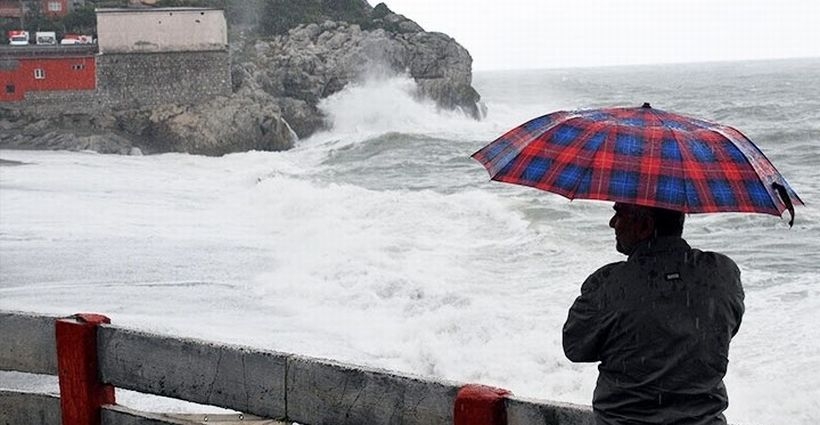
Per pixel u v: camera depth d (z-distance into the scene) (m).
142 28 57.09
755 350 12.09
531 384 11.75
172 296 16.20
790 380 10.94
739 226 22.22
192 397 4.62
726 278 3.22
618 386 3.20
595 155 3.26
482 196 26.47
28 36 69.69
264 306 15.50
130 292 16.47
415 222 23.11
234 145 56.62
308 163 48.41
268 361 4.41
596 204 25.50
